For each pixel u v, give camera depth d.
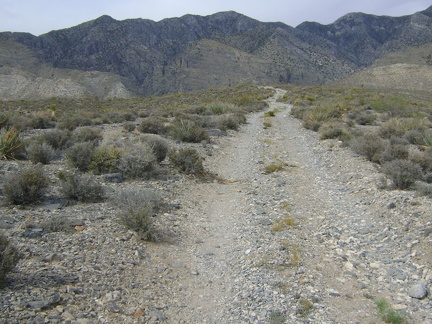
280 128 27.14
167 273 7.04
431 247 7.76
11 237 7.16
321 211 10.51
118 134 19.69
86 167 12.76
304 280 6.80
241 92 77.06
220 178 14.01
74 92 181.88
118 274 6.58
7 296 5.21
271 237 8.62
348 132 21.14
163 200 10.72
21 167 12.10
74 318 5.17
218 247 8.31
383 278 7.00
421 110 36.62
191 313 5.96
